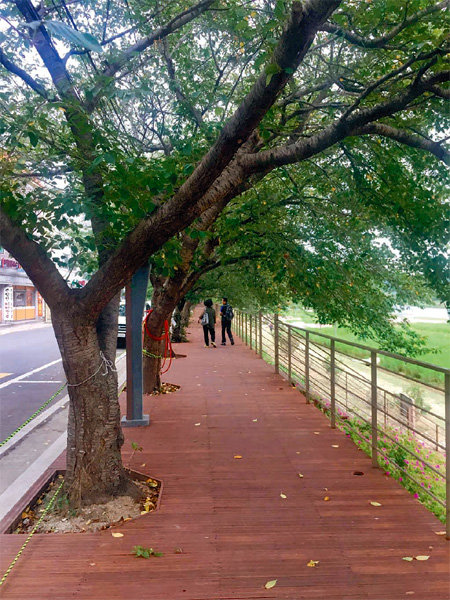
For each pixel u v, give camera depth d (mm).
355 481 5223
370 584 3295
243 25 5844
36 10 4805
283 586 3279
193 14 6426
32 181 5094
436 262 6383
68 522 4316
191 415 8273
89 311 4535
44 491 5121
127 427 7512
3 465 6395
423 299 10508
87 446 4684
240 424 7664
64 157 4781
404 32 5402
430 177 7141
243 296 19703
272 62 3162
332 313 10141
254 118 3430
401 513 4418
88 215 4152
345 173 7645
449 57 5004
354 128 4355
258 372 13211
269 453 6203
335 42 6875
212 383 11453
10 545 3881
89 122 4582
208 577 3400
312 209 9133
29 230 4379
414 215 6453
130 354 7633
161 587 3285
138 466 5711
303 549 3771
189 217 4199
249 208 8609
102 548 3818
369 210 7891
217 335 26859
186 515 4395
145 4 7281
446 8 4977
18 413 9367
